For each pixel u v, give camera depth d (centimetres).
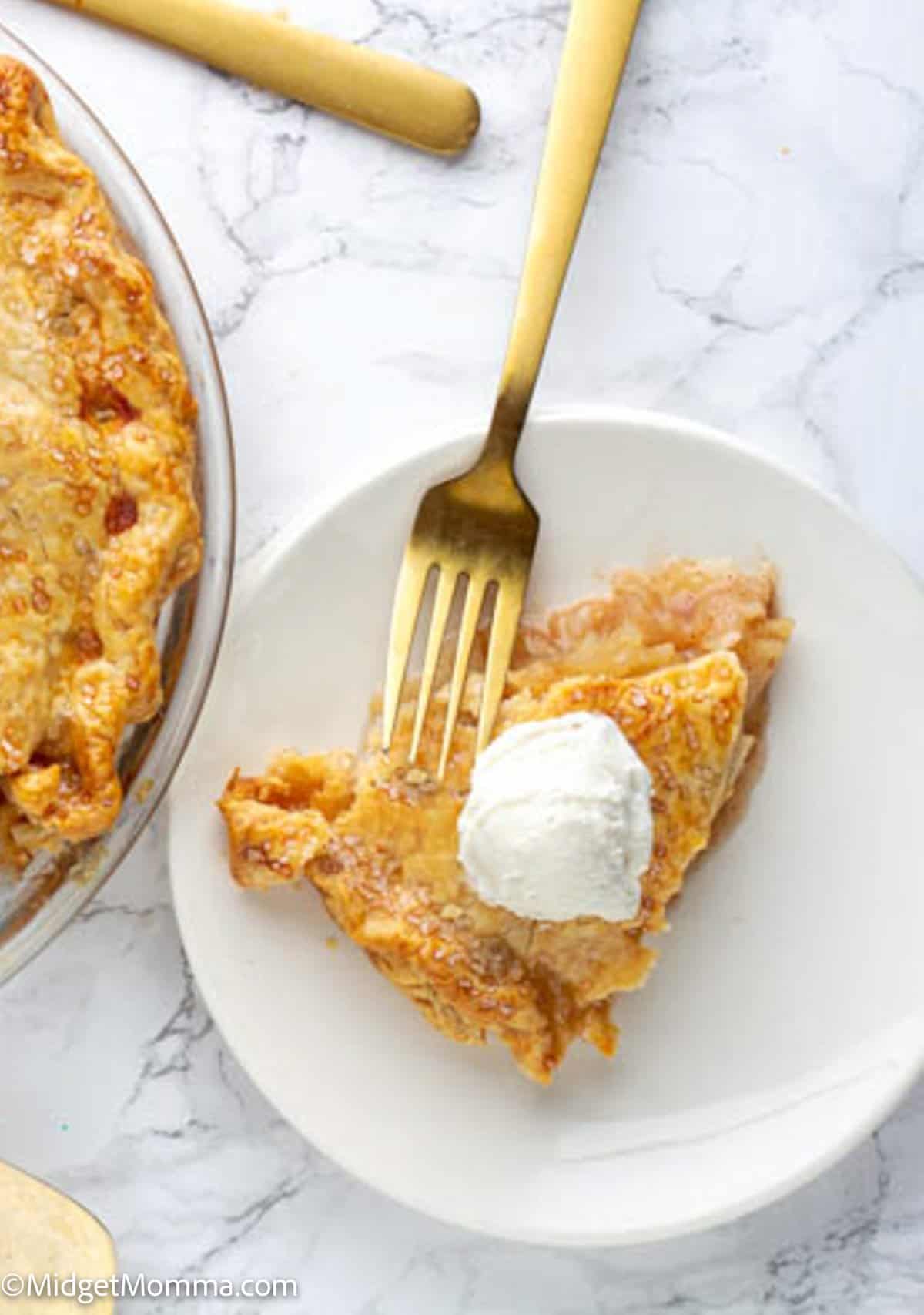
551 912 66
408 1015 68
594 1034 68
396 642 67
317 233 68
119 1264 69
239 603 67
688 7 69
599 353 68
